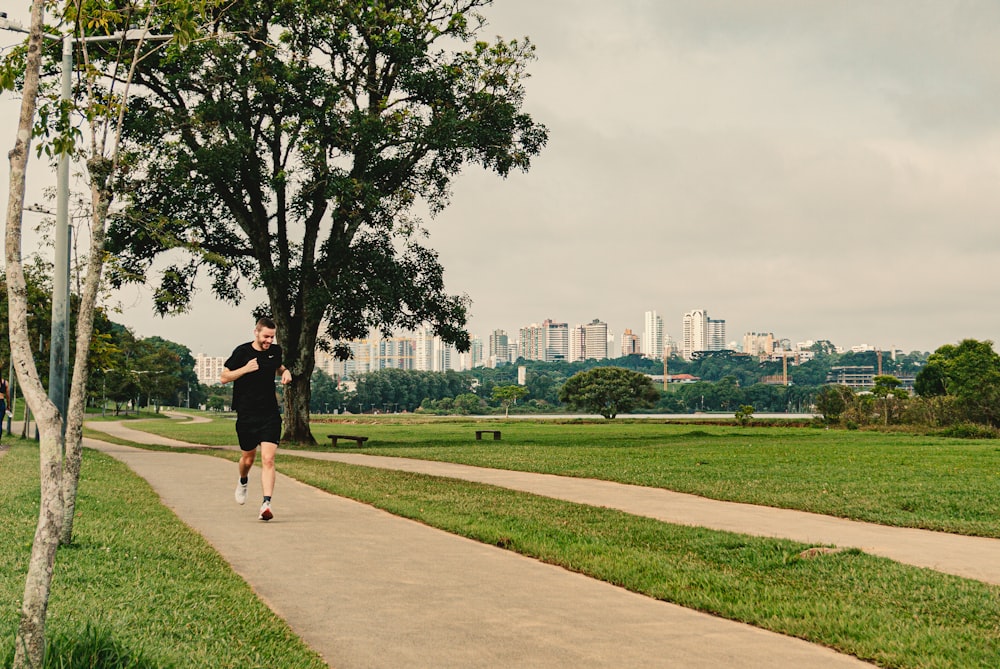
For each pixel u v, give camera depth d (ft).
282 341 110.73
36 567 11.88
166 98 96.17
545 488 49.60
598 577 24.16
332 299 103.71
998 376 310.65
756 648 16.93
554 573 24.30
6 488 40.63
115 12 20.54
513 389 504.84
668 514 38.55
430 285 118.62
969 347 328.49
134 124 82.99
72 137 18.44
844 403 196.95
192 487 45.14
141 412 473.26
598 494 46.73
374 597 20.59
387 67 111.14
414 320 117.08
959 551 29.30
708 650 16.70
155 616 17.28
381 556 26.02
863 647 16.85
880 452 85.87
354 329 116.67
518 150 110.83
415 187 111.65
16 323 12.46
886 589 22.50
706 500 44.47
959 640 17.42
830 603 20.53
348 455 84.38
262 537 28.91
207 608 18.30
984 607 20.33
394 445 111.65
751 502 43.34
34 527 28.25
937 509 40.14
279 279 104.22
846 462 70.59
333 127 99.66
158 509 34.96
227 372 32.24
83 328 25.36
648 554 27.27
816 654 16.66
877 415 184.65
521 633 17.65
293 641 16.38
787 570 25.36
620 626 18.47
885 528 35.06
